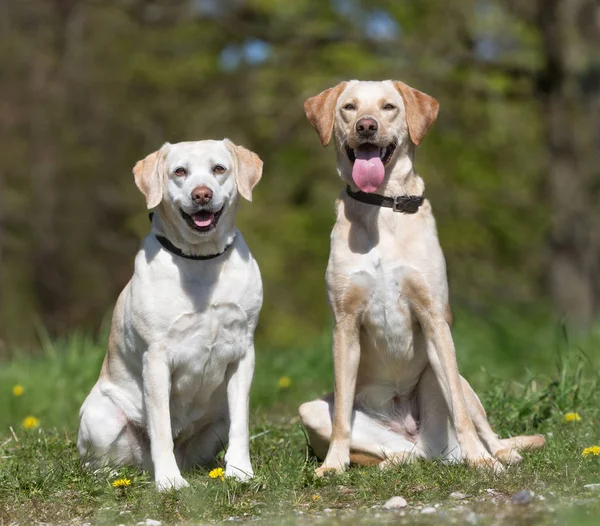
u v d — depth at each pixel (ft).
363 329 23.34
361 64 64.34
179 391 22.22
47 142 83.87
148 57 76.18
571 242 62.80
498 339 48.57
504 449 22.33
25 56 83.20
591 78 57.21
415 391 24.11
